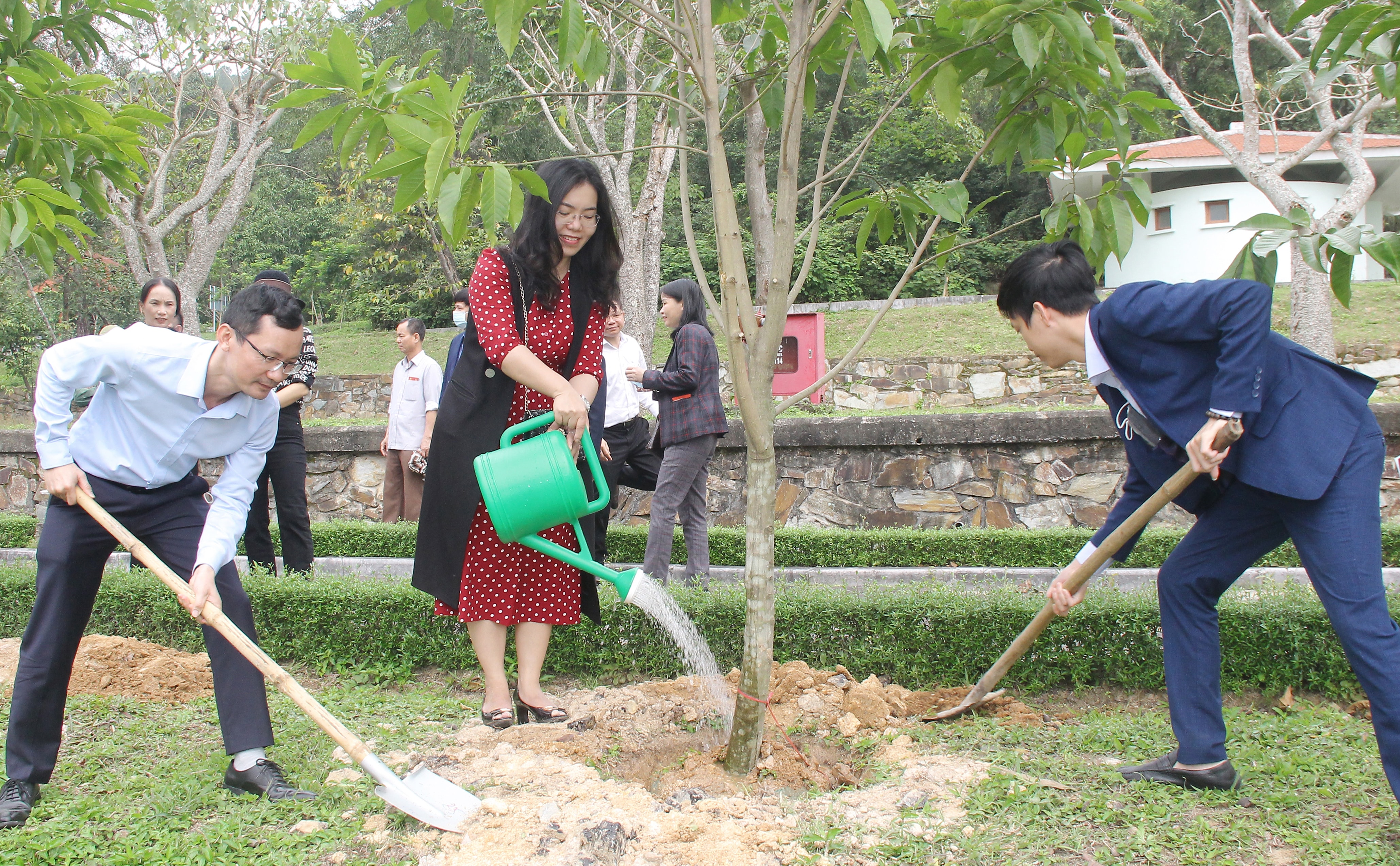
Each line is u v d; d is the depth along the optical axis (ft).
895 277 70.38
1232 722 11.27
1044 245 9.87
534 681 11.79
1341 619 8.43
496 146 57.52
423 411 24.94
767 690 10.23
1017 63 10.04
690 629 11.37
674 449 17.92
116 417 9.55
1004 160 11.49
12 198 13.21
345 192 63.41
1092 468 22.80
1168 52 63.82
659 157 38.29
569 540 11.61
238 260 92.79
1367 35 9.02
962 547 21.61
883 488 23.94
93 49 15.31
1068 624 12.89
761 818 8.97
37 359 60.39
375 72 8.66
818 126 73.82
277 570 20.83
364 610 14.64
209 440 9.66
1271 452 8.52
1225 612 12.73
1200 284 8.57
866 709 11.73
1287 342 8.84
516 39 8.28
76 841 8.56
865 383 38.24
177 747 11.16
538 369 10.38
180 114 47.91
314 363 19.26
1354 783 9.29
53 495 9.41
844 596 13.93
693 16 9.53
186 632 15.55
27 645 9.41
